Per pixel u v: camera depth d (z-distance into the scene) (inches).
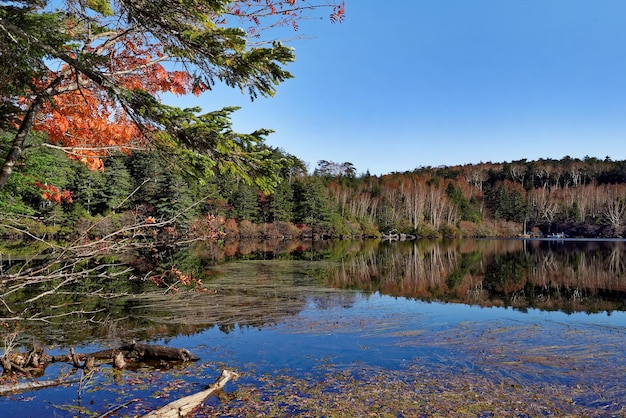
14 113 171.2
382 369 278.5
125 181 1106.1
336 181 3034.0
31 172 254.8
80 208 967.0
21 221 200.7
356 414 212.7
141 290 552.4
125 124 175.3
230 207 1907.0
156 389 242.5
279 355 306.2
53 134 178.2
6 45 136.4
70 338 340.2
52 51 128.4
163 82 178.5
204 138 145.6
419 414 213.6
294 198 2245.3
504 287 642.8
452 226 2605.8
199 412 214.2
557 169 3671.3
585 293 590.2
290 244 1670.8
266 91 144.5
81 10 150.3
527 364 290.2
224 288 592.4
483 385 252.5
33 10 142.4
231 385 249.0
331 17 141.9
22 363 272.1
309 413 213.8
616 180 3432.6
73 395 232.7
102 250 151.3
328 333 366.9
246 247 1470.2
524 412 217.0
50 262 147.4
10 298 480.1
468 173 3895.2
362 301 516.1
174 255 1077.8
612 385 253.6
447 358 302.5
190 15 128.6
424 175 3762.3
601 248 1542.8
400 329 382.0
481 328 387.5
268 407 220.1
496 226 2787.9
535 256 1194.0
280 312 445.1
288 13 141.8
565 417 211.6
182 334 360.5
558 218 2842.0
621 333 373.4
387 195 2768.2
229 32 124.5
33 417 207.3
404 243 1870.1
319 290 588.4
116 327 377.1
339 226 2228.1
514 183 3376.0
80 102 172.9
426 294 575.5
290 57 131.8
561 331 379.6
